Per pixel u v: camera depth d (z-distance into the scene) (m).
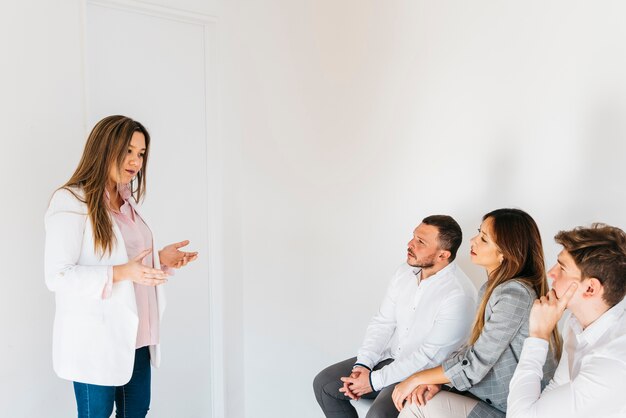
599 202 1.79
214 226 3.06
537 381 1.38
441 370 1.76
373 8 2.45
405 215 2.41
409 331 2.11
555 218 1.92
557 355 1.65
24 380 2.28
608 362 1.22
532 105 1.94
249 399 3.26
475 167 2.14
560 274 1.38
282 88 2.89
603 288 1.28
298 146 2.84
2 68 2.14
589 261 1.28
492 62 2.05
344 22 2.58
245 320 3.21
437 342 1.97
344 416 2.21
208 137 3.00
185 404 3.05
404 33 2.34
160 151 2.83
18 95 2.20
